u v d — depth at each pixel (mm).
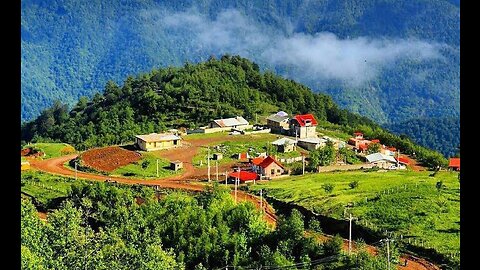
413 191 72125
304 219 69188
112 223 57875
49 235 41312
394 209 65500
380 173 91375
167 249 50250
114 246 41469
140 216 56594
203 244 51812
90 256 38750
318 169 97812
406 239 57500
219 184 89812
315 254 49500
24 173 94938
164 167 101688
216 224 55750
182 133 128000
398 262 50344
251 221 55688
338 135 134250
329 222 65812
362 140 125375
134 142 122625
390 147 125375
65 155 116312
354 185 77750
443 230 59188
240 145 116812
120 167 101000
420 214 63406
